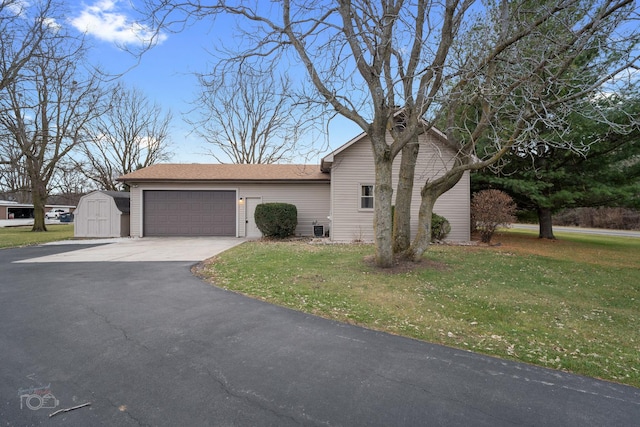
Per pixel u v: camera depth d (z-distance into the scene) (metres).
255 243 12.61
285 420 2.26
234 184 15.38
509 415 2.38
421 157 12.91
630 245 14.45
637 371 3.29
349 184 13.05
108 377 2.81
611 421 2.35
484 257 9.56
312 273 7.08
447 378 2.92
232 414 2.32
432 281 6.69
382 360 3.23
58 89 16.80
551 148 13.26
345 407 2.42
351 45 7.03
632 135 11.81
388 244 7.55
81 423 2.20
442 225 12.24
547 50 6.16
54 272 7.22
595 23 5.24
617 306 5.81
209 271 7.37
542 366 3.28
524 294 6.16
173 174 15.57
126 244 12.49
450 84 8.20
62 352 3.29
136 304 4.91
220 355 3.26
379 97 7.08
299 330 3.98
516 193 14.12
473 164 6.99
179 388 2.65
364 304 5.16
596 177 13.27
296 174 15.89
